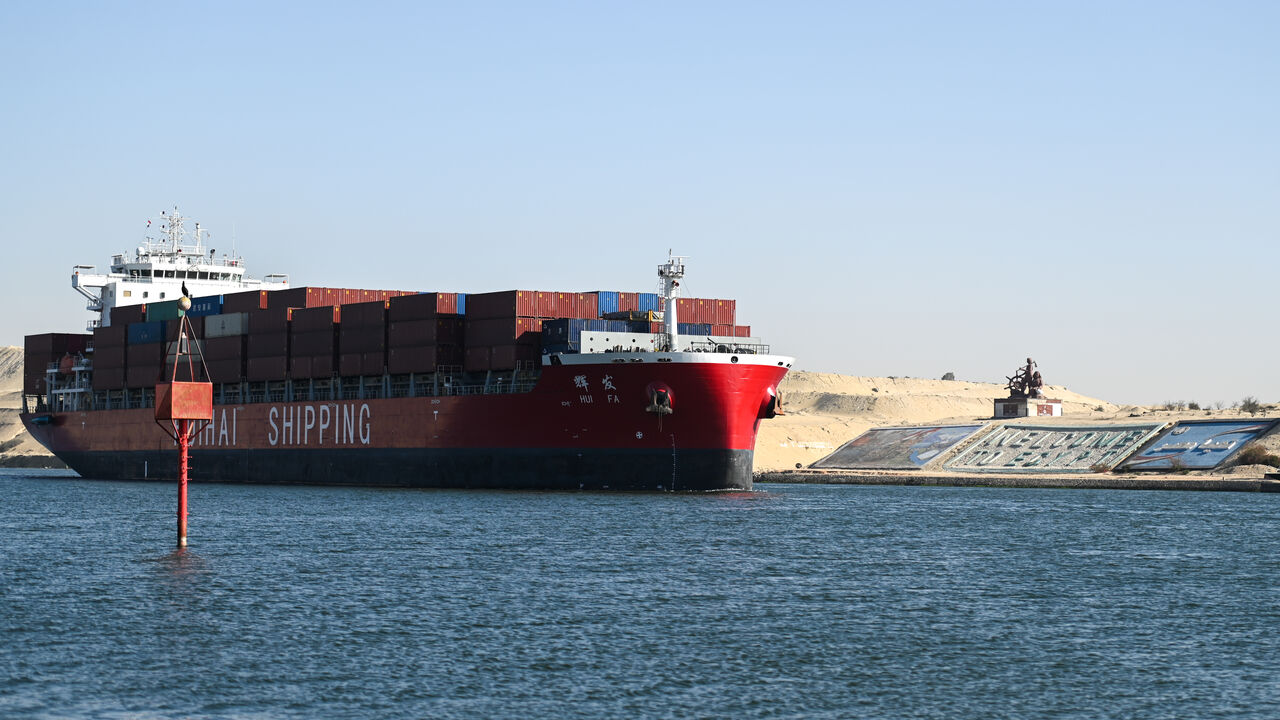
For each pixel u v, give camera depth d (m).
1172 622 64.25
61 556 85.88
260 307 168.12
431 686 50.97
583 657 55.69
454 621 62.94
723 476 134.38
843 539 97.44
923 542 96.19
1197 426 184.62
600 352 130.62
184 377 176.62
